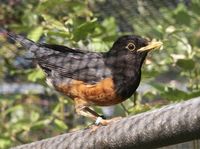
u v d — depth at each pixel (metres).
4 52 13.57
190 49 10.28
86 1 11.65
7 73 14.10
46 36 10.48
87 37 10.27
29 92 13.10
